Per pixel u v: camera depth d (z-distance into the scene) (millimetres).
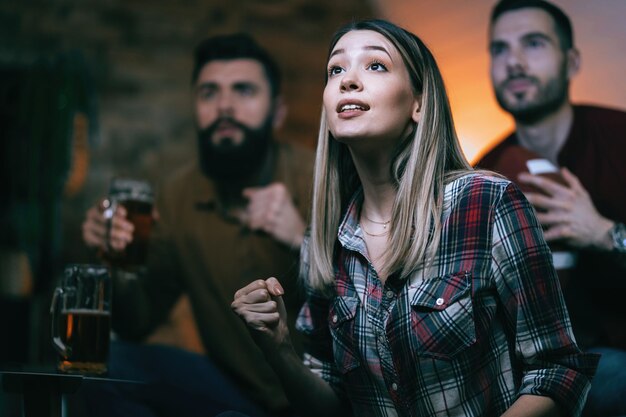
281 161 3191
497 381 1551
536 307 1498
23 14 3949
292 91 3848
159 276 3057
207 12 4000
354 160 1637
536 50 2666
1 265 3344
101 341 1802
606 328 2369
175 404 2387
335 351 1647
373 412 1624
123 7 4027
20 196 3420
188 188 3160
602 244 2414
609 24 2568
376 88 1553
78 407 2789
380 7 3473
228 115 3182
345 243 1644
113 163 3873
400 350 1533
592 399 2137
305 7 3889
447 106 1629
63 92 3457
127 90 3955
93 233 2547
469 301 1502
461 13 2926
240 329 2881
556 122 2617
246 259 2973
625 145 2496
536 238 1519
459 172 1606
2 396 2902
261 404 2721
